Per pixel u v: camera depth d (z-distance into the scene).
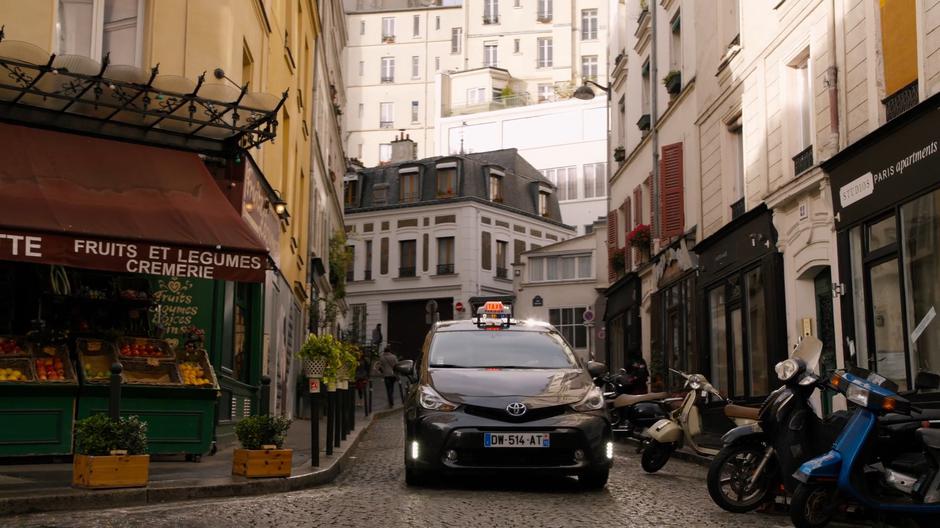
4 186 10.20
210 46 13.19
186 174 11.95
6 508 7.40
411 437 9.55
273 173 18.97
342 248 37.44
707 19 21.11
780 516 8.22
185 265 10.61
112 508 7.92
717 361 20.17
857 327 13.57
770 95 17.27
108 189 10.95
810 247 15.21
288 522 7.38
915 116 11.60
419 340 60.59
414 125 87.50
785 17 16.50
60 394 10.18
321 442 14.86
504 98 75.81
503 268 61.31
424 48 88.06
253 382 15.81
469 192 60.31
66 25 12.41
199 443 11.04
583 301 49.97
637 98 28.64
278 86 19.27
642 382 19.62
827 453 7.20
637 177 28.30
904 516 7.30
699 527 7.56
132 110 11.38
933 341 11.53
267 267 11.13
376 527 7.22
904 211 12.14
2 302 10.92
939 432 7.08
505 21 85.06
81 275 11.46
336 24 36.53
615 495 9.42
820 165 14.20
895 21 12.59
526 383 9.81
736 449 8.33
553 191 66.75
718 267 19.75
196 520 7.32
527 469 9.19
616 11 31.95
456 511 8.08
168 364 11.14
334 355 11.46
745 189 18.44
